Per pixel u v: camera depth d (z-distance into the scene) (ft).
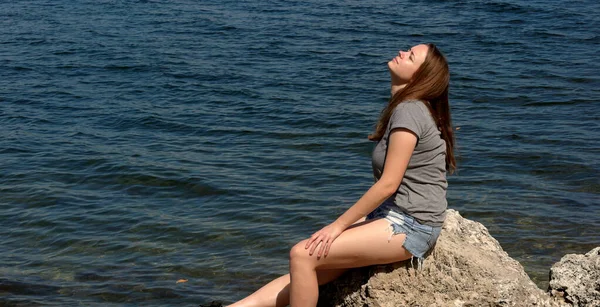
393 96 14.47
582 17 82.89
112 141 41.96
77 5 93.04
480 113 48.55
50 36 74.02
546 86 55.31
